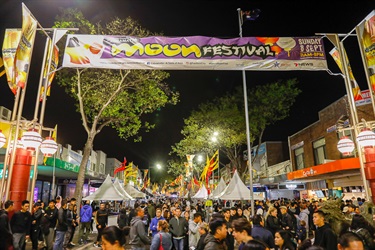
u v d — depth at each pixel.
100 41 11.44
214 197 20.14
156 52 11.36
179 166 53.12
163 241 7.54
